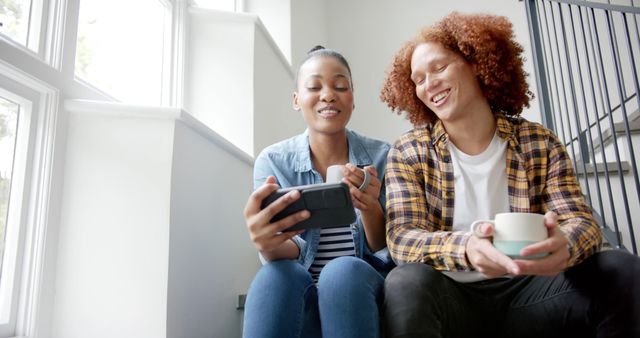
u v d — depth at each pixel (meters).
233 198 1.58
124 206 1.07
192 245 1.21
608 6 1.62
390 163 1.03
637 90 1.49
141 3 1.70
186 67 1.89
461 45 0.97
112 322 1.01
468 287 0.84
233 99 1.90
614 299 0.69
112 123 1.11
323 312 0.77
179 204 1.14
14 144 0.98
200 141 1.32
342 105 1.21
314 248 1.10
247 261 1.67
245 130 1.87
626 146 1.87
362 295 0.75
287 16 2.67
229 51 1.94
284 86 2.43
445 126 1.02
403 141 1.06
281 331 0.78
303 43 2.90
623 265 0.71
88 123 1.10
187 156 1.21
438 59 0.98
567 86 3.03
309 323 0.86
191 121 1.20
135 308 1.02
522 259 0.65
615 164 1.82
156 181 1.09
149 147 1.11
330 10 3.68
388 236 0.90
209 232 1.34
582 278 0.76
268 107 2.12
